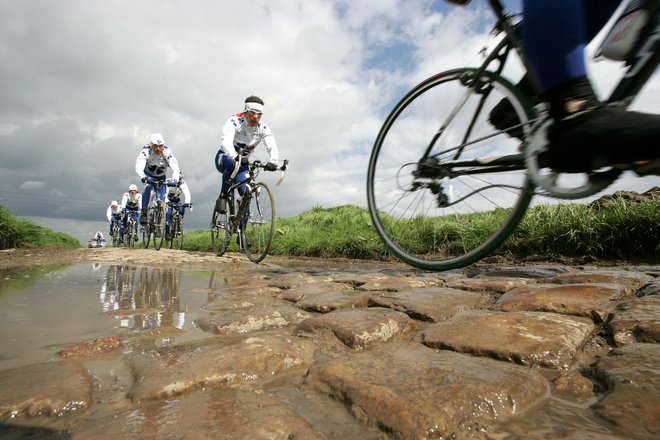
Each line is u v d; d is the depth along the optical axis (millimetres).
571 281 2068
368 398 798
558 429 702
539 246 4527
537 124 1405
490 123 2031
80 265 4652
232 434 675
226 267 4758
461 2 1786
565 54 1161
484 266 4148
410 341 1303
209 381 922
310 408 809
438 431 684
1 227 8516
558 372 978
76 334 1430
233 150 5418
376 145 2803
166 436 676
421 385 830
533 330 1195
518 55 1706
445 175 2164
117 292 2484
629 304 1403
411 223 4223
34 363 1112
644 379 834
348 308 1829
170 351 1196
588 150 1138
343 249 7270
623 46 1204
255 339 1191
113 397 883
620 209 4137
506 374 885
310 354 1169
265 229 5402
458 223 4930
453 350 1144
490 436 687
